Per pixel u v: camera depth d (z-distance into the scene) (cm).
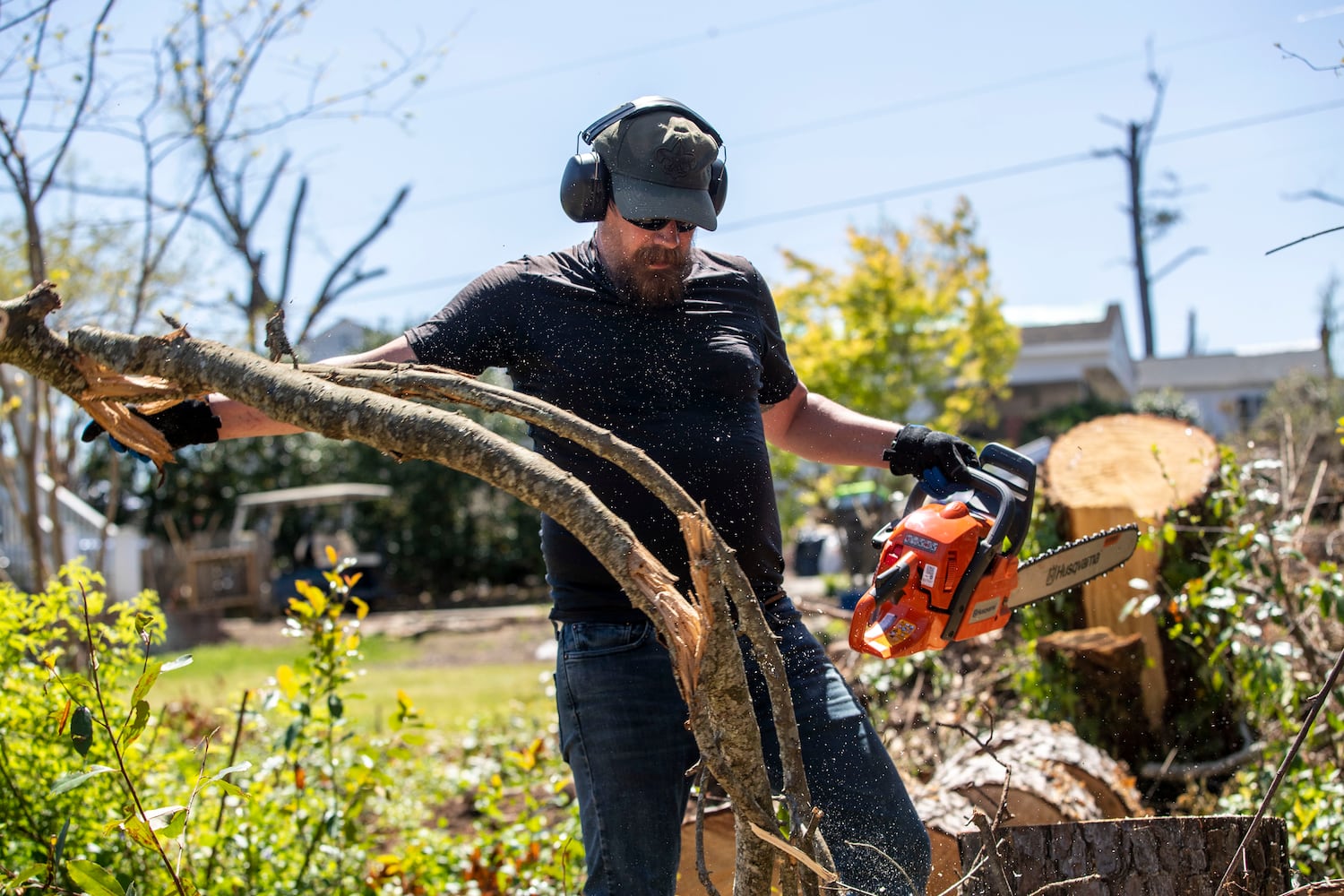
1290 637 379
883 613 232
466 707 800
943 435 253
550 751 553
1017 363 2536
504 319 240
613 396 234
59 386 189
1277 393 1477
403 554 2173
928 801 303
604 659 226
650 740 222
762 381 265
